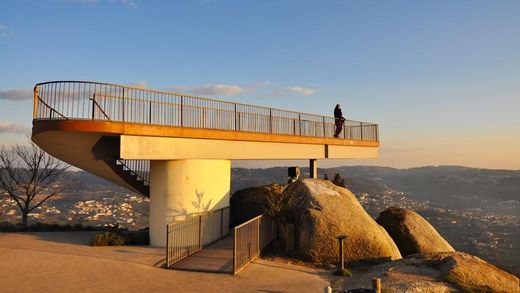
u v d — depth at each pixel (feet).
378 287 29.81
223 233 55.57
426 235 56.95
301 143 71.97
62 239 53.31
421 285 33.86
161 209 49.29
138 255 43.06
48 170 85.61
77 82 40.16
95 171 61.26
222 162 55.21
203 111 50.67
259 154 61.57
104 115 40.16
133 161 59.36
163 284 32.78
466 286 34.88
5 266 36.73
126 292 30.27
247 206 63.52
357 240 47.39
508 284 37.55
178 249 44.83
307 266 44.39
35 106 43.73
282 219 51.60
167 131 45.24
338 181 75.10
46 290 29.99
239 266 38.86
